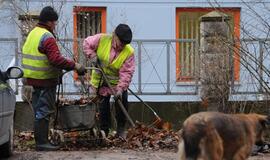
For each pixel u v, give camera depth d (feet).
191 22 67.87
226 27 48.26
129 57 37.45
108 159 32.99
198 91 48.75
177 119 47.93
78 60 46.88
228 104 45.73
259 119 26.09
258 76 44.37
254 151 34.04
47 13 35.53
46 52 34.94
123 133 38.50
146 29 67.51
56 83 35.78
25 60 35.53
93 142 37.17
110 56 37.24
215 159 23.86
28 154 34.88
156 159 33.19
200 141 23.57
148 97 52.75
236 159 24.95
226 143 24.41
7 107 32.83
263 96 43.88
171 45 53.57
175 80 52.06
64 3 58.18
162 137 39.14
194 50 50.78
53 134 36.65
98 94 37.65
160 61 56.85
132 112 47.70
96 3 66.69
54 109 35.91
